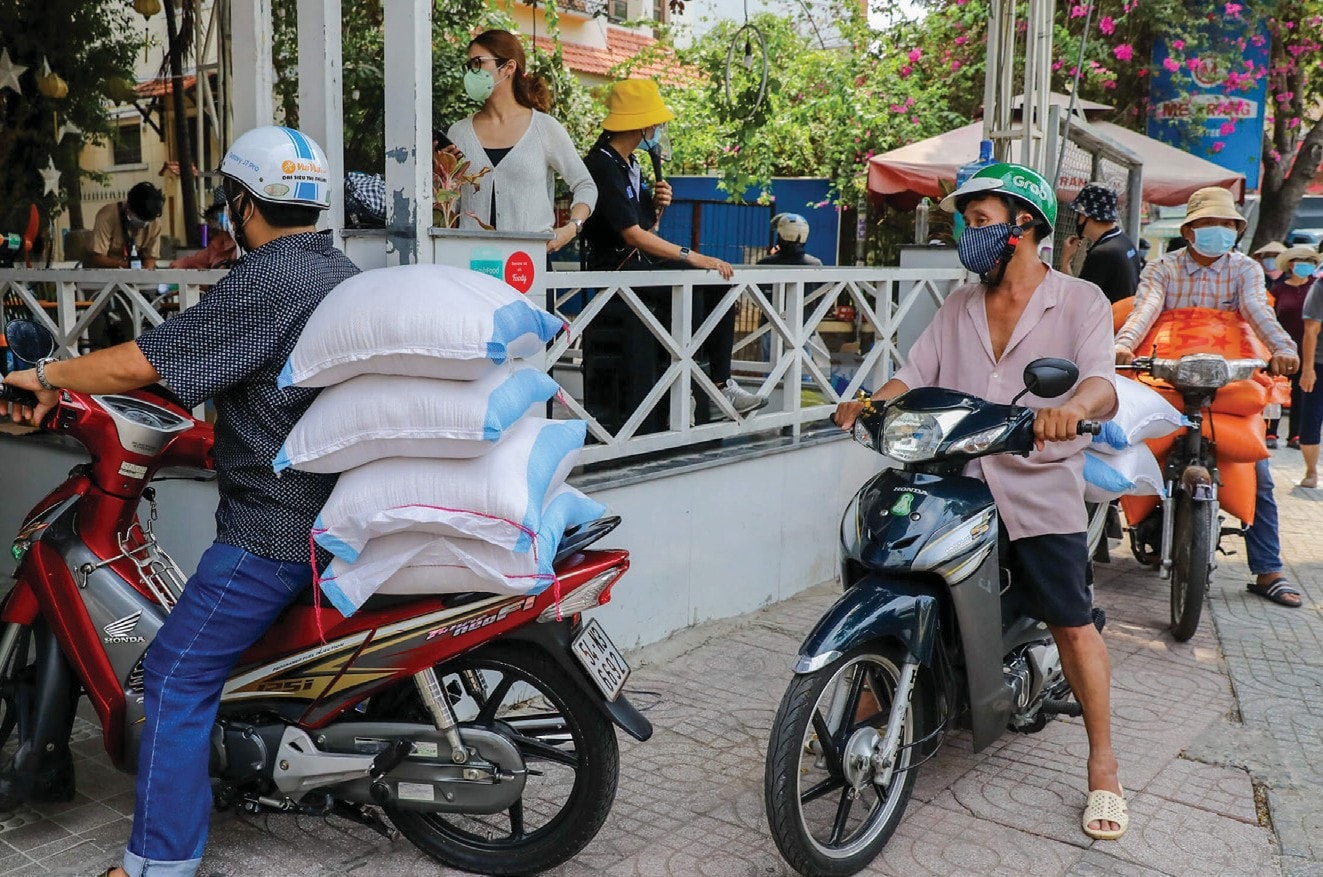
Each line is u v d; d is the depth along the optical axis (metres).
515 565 2.50
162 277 4.37
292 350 2.57
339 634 2.69
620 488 4.39
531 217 4.56
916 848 3.15
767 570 5.26
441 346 2.35
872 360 5.79
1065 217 8.61
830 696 3.35
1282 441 10.70
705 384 4.86
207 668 2.64
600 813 2.84
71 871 2.88
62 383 2.58
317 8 3.52
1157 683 4.47
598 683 2.72
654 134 4.92
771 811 2.76
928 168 9.31
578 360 6.88
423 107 3.43
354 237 3.57
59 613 2.89
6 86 7.70
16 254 6.61
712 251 11.28
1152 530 5.45
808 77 12.53
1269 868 3.07
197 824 2.66
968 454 2.99
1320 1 13.16
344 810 2.92
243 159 2.63
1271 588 5.60
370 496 2.47
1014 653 3.46
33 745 2.94
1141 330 5.26
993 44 6.26
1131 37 12.73
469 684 3.09
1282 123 14.74
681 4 7.89
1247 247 16.16
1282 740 3.92
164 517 4.11
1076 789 3.53
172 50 7.82
